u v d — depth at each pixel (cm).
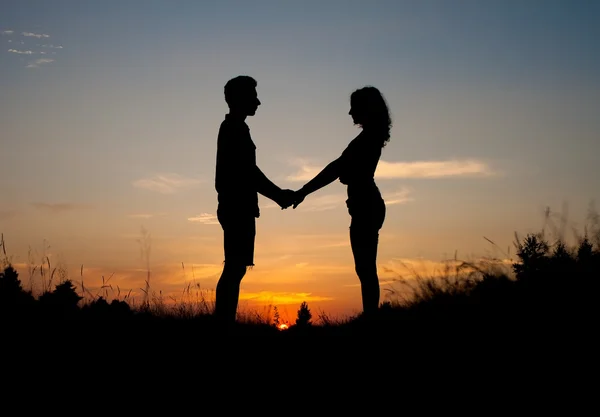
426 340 551
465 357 513
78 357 614
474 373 493
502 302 562
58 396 529
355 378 540
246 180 786
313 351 634
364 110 777
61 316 713
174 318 772
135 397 531
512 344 511
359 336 626
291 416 490
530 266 584
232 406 514
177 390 548
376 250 771
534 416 434
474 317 558
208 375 583
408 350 553
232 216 779
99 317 723
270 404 515
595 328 507
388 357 554
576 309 529
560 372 471
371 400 499
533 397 453
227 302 758
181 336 694
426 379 504
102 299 765
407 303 634
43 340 647
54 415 492
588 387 451
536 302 546
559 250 591
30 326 676
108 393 538
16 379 560
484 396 466
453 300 588
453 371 504
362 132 778
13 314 696
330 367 579
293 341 682
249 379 573
